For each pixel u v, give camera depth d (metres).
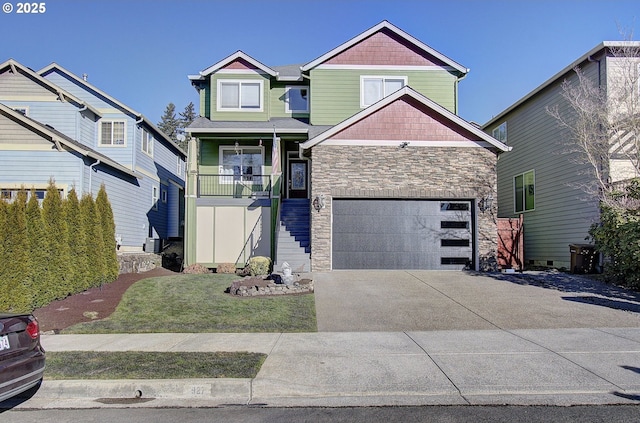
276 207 16.17
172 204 26.86
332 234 13.80
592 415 4.50
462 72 18.03
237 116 17.95
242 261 16.20
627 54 13.13
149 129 22.23
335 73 17.83
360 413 4.63
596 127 13.46
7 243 9.04
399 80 17.91
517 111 19.44
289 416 4.58
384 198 13.93
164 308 9.50
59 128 17.42
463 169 14.02
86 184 15.70
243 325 8.20
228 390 5.21
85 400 5.16
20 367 4.60
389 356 6.31
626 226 11.26
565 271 14.50
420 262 13.88
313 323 8.30
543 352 6.41
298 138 17.62
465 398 5.01
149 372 5.61
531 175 18.14
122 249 18.94
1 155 15.01
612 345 6.73
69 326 8.23
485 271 13.62
